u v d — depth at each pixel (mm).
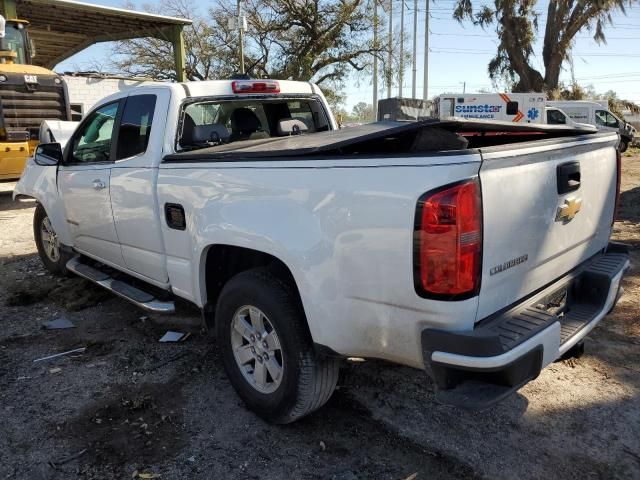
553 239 2875
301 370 2938
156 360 4129
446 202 2262
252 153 3002
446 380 2404
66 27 21500
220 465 2930
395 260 2424
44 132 10820
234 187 3111
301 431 3213
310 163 2699
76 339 4535
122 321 4898
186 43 29469
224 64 29750
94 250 4934
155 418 3365
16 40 13172
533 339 2396
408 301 2432
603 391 3545
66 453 3045
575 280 3186
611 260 3494
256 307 3098
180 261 3713
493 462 2910
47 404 3537
